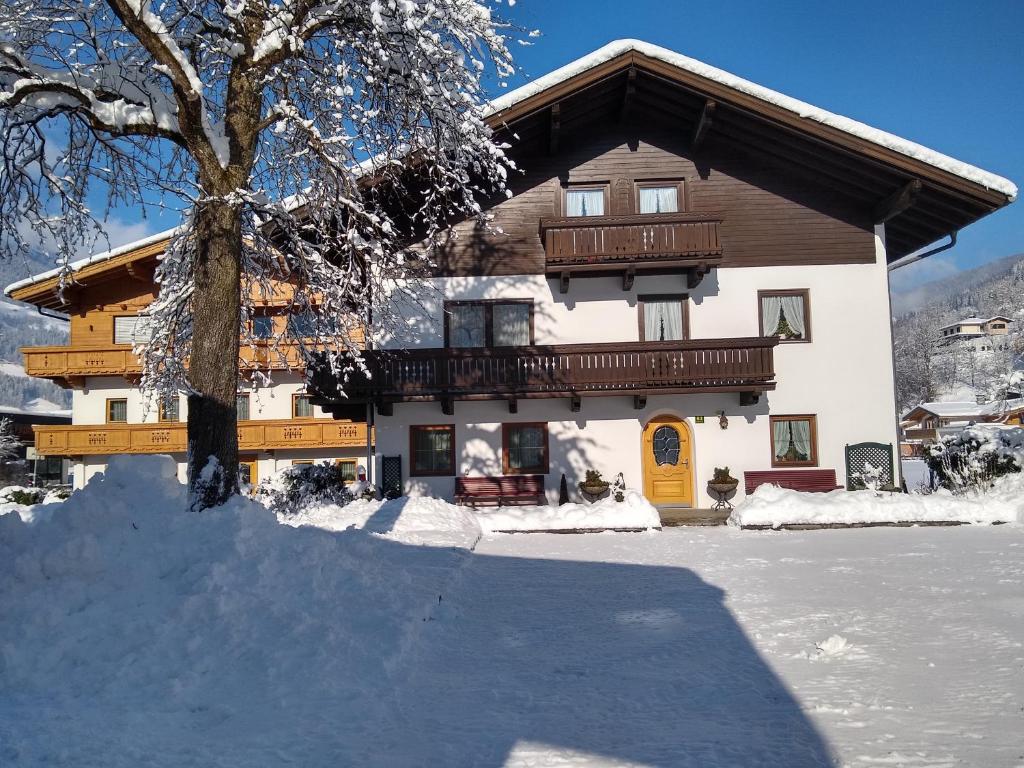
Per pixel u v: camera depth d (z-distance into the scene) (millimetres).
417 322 17703
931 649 6043
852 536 13133
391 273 13648
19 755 3830
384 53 9711
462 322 17828
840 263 17766
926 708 4730
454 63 10156
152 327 12672
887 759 3965
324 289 12328
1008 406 57062
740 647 6312
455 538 12375
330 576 7262
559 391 16875
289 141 11812
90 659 5285
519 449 17719
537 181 18062
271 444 27875
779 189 17953
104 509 6973
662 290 17812
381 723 4676
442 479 17547
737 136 17688
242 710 4766
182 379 11273
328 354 13828
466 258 17875
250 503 7633
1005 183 16047
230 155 9727
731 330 17719
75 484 27547
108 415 27453
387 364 16844
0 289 23047
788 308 17844
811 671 5602
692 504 17547
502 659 6207
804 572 9656
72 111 9734
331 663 5488
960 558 10414
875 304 17688
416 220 17844
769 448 17531
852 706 4816
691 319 17750
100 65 9688
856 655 5945
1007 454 15961
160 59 9242
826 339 17672
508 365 16906
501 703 5109
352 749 4250
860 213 17891
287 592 6586
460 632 7121
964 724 4430
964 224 18109
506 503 17266
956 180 16156
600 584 9305
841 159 17031
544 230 17203
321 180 11852
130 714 4539
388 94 10781
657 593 8641
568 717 4805
